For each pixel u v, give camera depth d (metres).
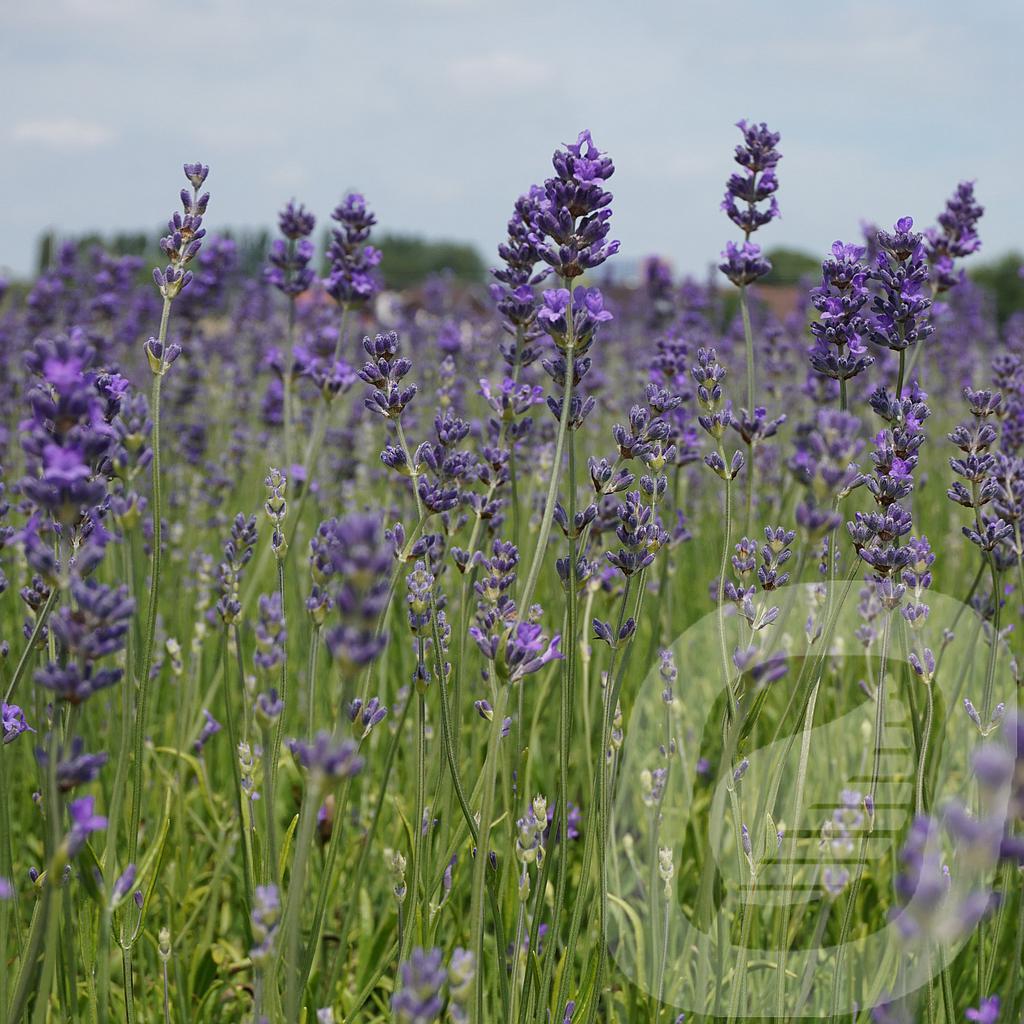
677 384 1.37
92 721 1.35
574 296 1.16
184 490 1.80
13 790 1.33
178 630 1.43
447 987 1.20
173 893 1.26
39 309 2.40
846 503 1.43
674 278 2.48
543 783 1.34
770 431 1.23
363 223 1.38
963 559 1.75
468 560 1.20
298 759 1.09
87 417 1.09
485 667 1.19
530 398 1.23
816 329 1.19
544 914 1.24
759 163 1.26
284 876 1.19
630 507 1.16
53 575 1.08
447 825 1.19
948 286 1.33
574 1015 1.17
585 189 1.15
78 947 1.22
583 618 1.27
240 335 3.07
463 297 3.64
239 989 1.25
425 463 1.19
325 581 1.16
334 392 1.36
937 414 2.59
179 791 1.27
